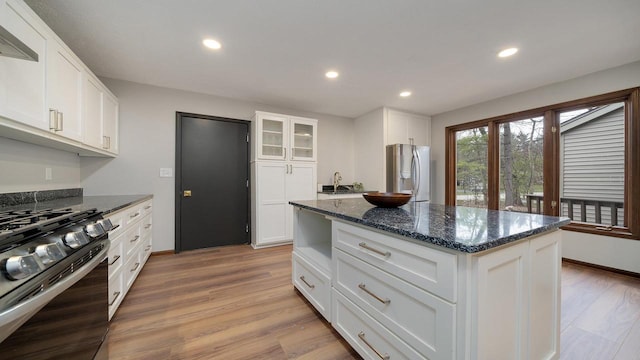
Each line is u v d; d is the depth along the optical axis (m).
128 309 1.92
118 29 2.01
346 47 2.30
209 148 3.60
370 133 4.50
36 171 2.08
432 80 3.05
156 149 3.25
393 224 1.18
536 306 1.16
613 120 2.76
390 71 2.80
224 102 3.68
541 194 3.32
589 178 2.93
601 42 2.20
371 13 1.83
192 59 2.53
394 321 1.13
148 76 2.95
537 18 1.87
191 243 3.49
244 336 1.60
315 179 3.97
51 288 0.83
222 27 1.99
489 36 2.12
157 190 3.27
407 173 4.05
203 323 1.75
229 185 3.74
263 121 3.75
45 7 1.73
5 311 0.66
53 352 0.89
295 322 1.76
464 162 4.29
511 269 1.02
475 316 0.86
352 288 1.42
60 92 1.73
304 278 2.02
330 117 4.71
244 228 3.85
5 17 1.23
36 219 1.01
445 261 0.90
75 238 0.99
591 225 2.90
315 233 2.28
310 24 1.96
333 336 1.61
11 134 1.57
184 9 1.78
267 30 2.03
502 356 0.98
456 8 1.77
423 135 4.62
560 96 3.08
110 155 2.83
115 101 2.89
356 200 2.50
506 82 3.12
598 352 1.45
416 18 1.88
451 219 1.33
